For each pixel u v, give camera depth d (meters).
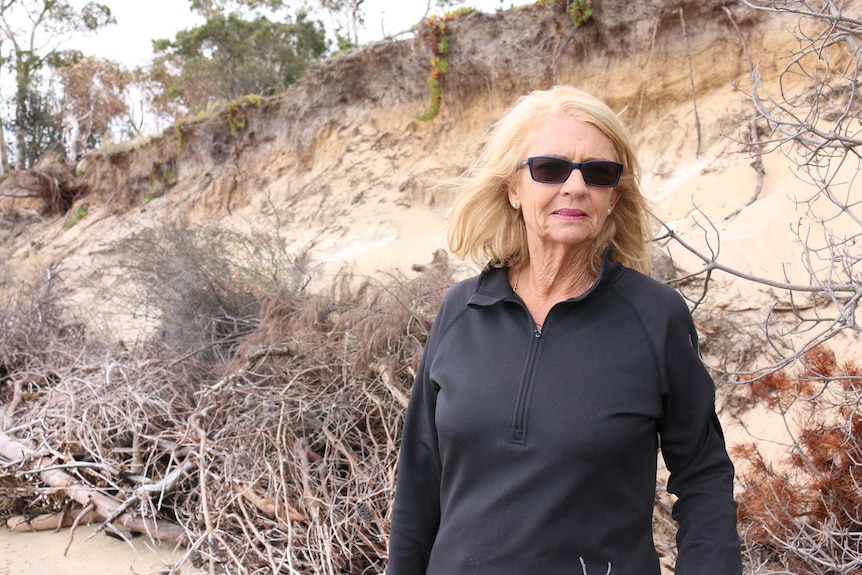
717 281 5.23
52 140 35.47
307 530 3.92
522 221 1.79
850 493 3.12
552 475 1.50
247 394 4.90
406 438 1.85
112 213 18.89
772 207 5.96
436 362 1.73
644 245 1.83
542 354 1.57
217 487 4.38
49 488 4.86
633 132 9.09
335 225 11.80
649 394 1.50
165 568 4.18
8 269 11.73
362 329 5.06
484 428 1.57
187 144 17.12
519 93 10.77
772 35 8.08
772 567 3.27
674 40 8.95
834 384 3.59
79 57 36.19
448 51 11.41
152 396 5.33
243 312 7.12
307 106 14.04
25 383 6.56
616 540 1.50
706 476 1.55
